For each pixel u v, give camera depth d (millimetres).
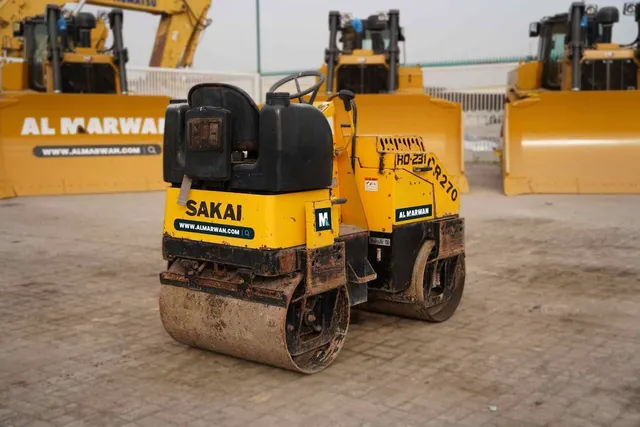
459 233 5633
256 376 4422
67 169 13148
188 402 4035
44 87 15148
